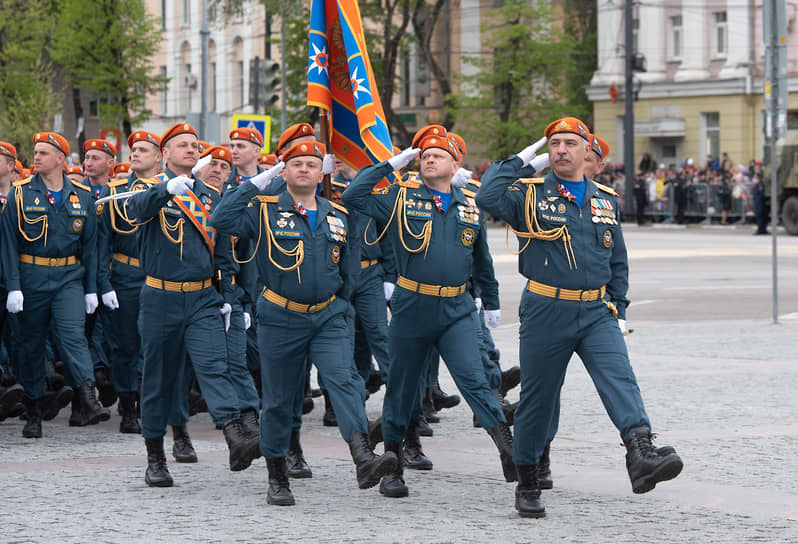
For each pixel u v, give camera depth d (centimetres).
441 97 8694
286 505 1145
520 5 7794
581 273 1058
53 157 1538
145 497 1188
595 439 1453
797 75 7431
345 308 1162
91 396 1581
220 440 1516
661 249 4828
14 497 1188
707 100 7775
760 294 3194
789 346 2272
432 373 1627
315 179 1141
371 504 1150
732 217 6581
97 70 8150
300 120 7519
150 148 1564
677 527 1045
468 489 1211
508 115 8038
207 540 1018
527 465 1087
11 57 8019
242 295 1470
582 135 1065
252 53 9406
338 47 1377
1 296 1582
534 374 1073
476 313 1191
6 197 1570
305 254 1133
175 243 1250
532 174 1077
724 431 1484
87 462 1376
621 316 1088
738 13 7600
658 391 1788
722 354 2175
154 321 1248
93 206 1566
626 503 1135
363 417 1130
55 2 8638
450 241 1166
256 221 1143
